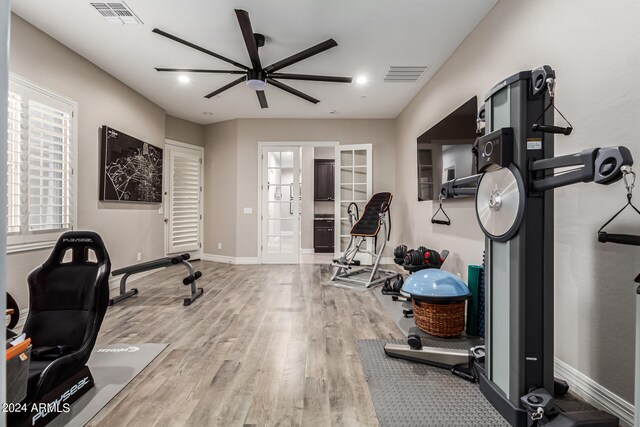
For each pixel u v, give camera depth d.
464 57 3.00
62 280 1.79
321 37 2.96
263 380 1.80
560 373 1.75
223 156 5.74
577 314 1.64
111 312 2.95
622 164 1.01
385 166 5.46
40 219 2.83
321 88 4.20
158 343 2.28
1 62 0.65
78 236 1.83
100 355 2.09
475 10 2.56
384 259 5.41
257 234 5.55
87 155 3.41
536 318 1.37
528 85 1.39
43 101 2.85
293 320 2.75
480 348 1.90
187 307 3.10
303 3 2.48
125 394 1.66
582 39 1.62
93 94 3.48
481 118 1.77
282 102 4.72
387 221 5.40
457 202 3.12
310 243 7.25
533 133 1.39
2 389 0.67
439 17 2.65
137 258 4.30
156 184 4.73
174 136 5.41
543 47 1.92
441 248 3.51
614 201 1.44
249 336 2.41
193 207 5.70
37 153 2.81
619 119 1.42
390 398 1.63
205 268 5.10
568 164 1.19
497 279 1.53
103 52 3.24
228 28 2.82
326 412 1.52
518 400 1.37
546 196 1.38
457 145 3.03
